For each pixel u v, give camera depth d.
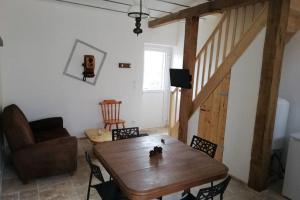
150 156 2.25
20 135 2.88
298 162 2.73
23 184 2.98
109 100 4.86
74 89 4.53
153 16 4.74
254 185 3.03
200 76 4.67
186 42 3.89
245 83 3.16
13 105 3.36
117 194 2.08
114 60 4.83
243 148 3.21
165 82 5.81
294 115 3.33
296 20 3.05
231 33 4.18
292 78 3.33
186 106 4.08
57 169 3.11
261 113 2.87
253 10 3.78
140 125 5.41
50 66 4.25
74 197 2.74
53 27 4.16
